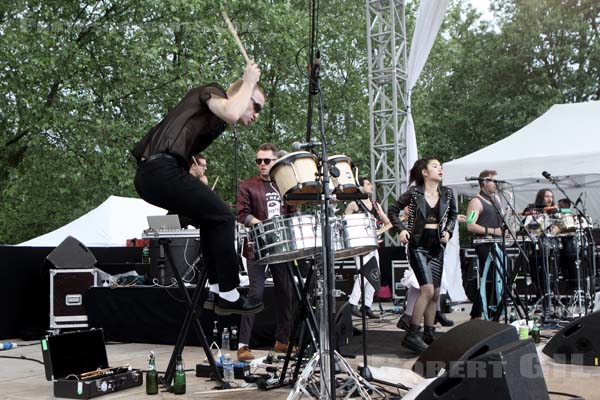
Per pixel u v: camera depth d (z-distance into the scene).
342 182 3.60
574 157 10.26
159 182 3.48
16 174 15.77
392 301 10.91
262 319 6.04
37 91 14.52
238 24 16.98
